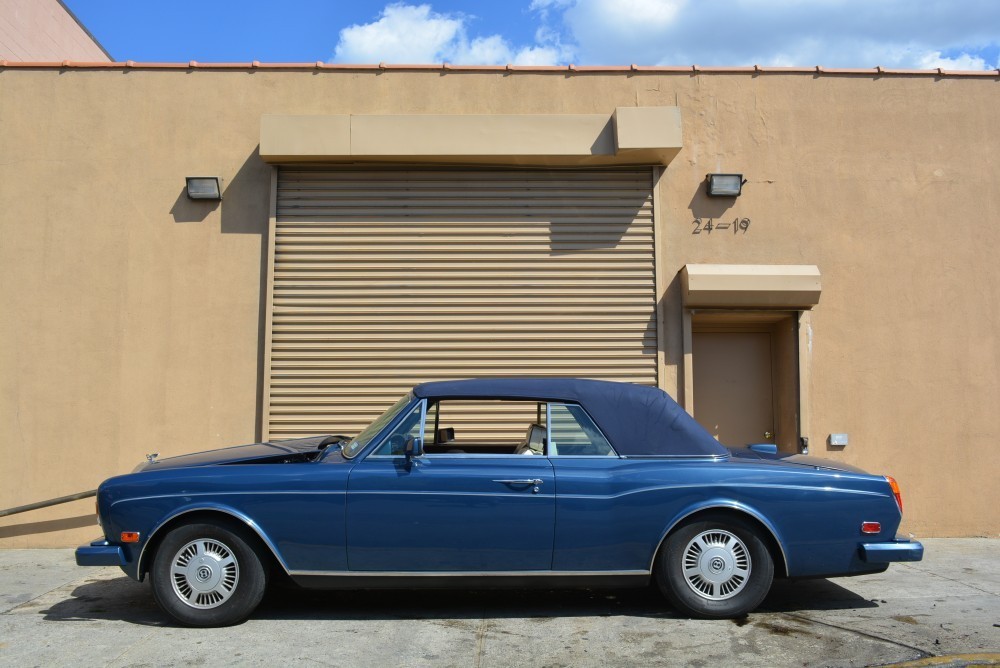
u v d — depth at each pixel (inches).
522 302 325.7
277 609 226.7
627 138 316.8
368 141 319.6
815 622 212.1
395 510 208.2
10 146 326.3
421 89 335.6
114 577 267.7
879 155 336.5
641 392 227.6
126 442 316.5
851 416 324.5
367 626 210.4
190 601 208.8
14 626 212.5
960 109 339.0
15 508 301.3
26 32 432.1
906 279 331.0
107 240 323.9
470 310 324.5
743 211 332.8
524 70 337.1
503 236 329.1
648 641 197.3
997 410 326.6
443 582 210.5
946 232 333.4
